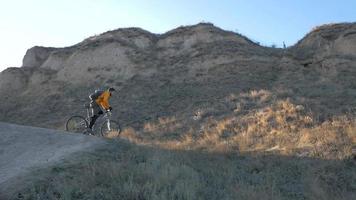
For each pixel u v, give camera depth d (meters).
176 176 11.49
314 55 39.25
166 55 43.97
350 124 18.17
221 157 15.77
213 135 21.19
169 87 36.62
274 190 11.96
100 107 18.02
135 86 38.50
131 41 46.75
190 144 19.14
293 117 21.28
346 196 11.93
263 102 26.42
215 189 11.51
